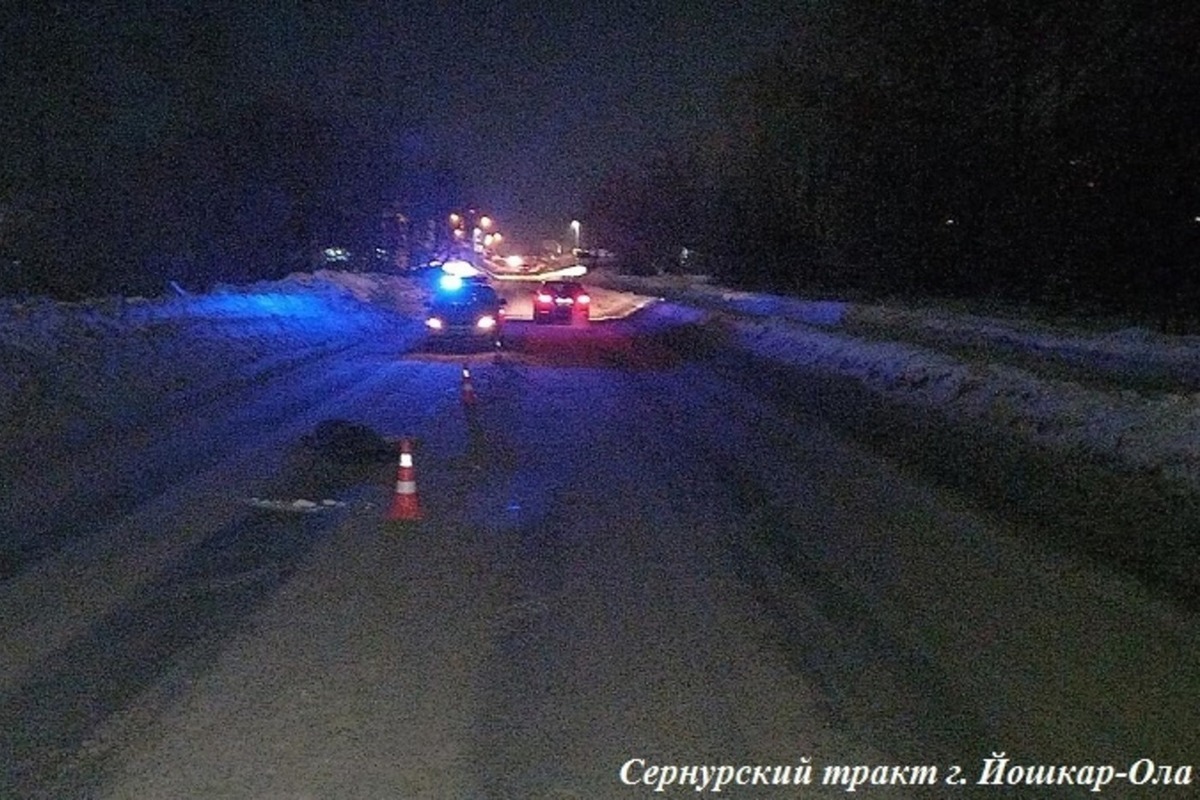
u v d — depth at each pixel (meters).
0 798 5.58
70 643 7.80
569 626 8.36
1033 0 27.94
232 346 27.89
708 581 9.62
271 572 9.61
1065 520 11.64
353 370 27.36
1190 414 13.66
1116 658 7.81
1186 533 10.76
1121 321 28.53
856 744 6.40
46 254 32.66
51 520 11.27
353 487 13.27
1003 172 31.28
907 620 8.60
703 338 38.75
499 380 25.73
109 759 6.02
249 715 6.62
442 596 9.03
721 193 58.69
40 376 18.59
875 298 40.81
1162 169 27.53
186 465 14.27
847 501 12.82
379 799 5.62
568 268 110.69
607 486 13.62
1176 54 25.22
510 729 6.50
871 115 33.56
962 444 16.12
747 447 16.55
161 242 38.31
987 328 27.55
